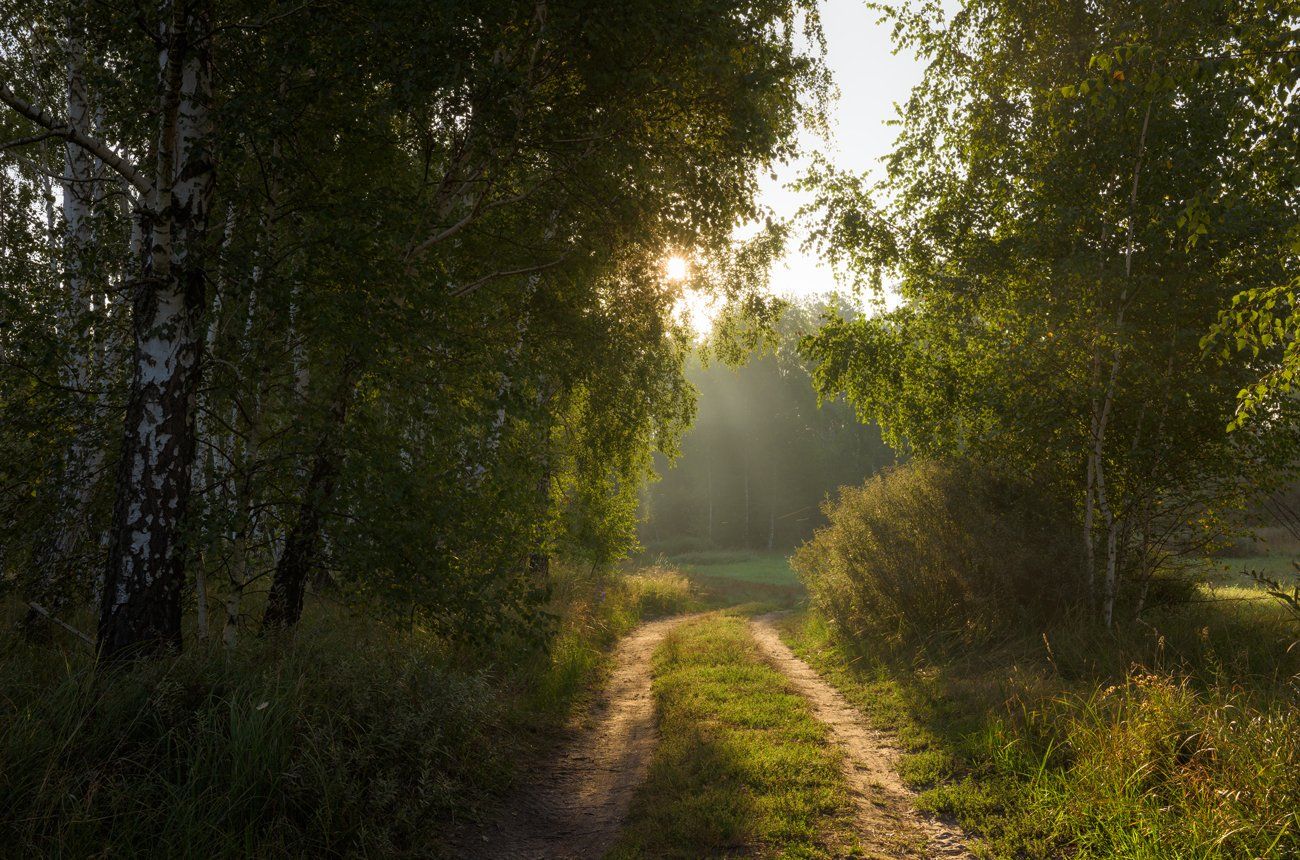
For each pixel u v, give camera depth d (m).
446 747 5.44
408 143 7.69
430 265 6.27
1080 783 4.74
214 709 4.27
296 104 5.75
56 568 5.86
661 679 9.59
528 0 6.26
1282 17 4.70
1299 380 4.98
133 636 4.98
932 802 5.02
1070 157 9.26
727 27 6.86
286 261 5.77
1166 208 8.55
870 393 12.46
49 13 6.69
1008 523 9.91
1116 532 9.80
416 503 5.91
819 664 10.81
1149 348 9.26
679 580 26.56
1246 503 9.50
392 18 5.49
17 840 3.30
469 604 6.14
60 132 4.96
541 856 4.59
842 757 6.22
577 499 14.10
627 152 7.30
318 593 8.24
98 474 6.08
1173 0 7.97
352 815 4.25
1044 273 9.84
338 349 5.68
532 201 8.18
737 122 7.56
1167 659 7.55
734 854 4.39
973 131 10.53
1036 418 9.68
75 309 6.14
